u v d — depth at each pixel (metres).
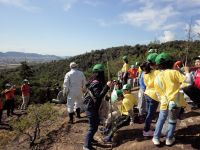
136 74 7.03
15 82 20.62
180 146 2.74
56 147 3.68
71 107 4.27
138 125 3.61
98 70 3.15
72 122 4.28
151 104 3.01
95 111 3.15
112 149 3.24
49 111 4.30
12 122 4.61
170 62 2.75
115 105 3.81
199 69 2.81
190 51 8.12
